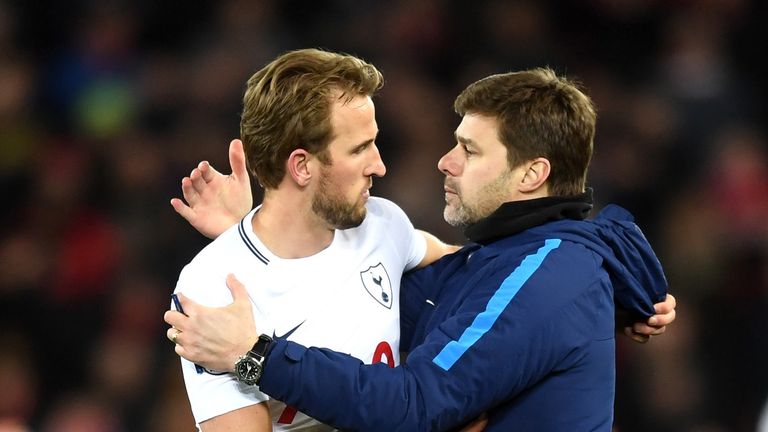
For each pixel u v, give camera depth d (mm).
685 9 31719
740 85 30625
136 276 26062
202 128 28109
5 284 26656
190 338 9812
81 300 26328
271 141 10445
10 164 29438
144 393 24031
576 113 11117
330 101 10352
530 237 10906
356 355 10680
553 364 10266
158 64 31188
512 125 10953
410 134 27484
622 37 31359
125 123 29953
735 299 25703
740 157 28906
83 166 28641
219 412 10008
